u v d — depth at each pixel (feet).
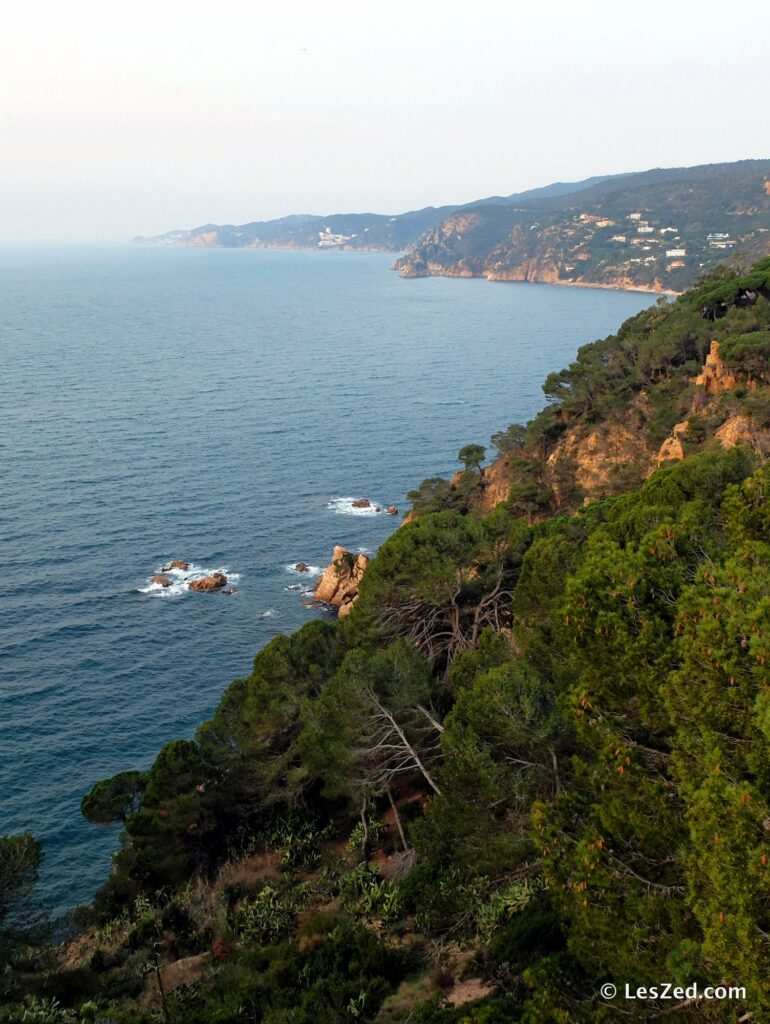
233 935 84.84
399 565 116.88
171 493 337.11
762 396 203.41
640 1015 43.75
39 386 533.96
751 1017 39.70
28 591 249.55
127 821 107.76
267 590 258.37
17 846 84.28
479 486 296.10
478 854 69.31
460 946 69.00
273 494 342.03
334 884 91.56
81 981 78.23
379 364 651.25
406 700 98.17
